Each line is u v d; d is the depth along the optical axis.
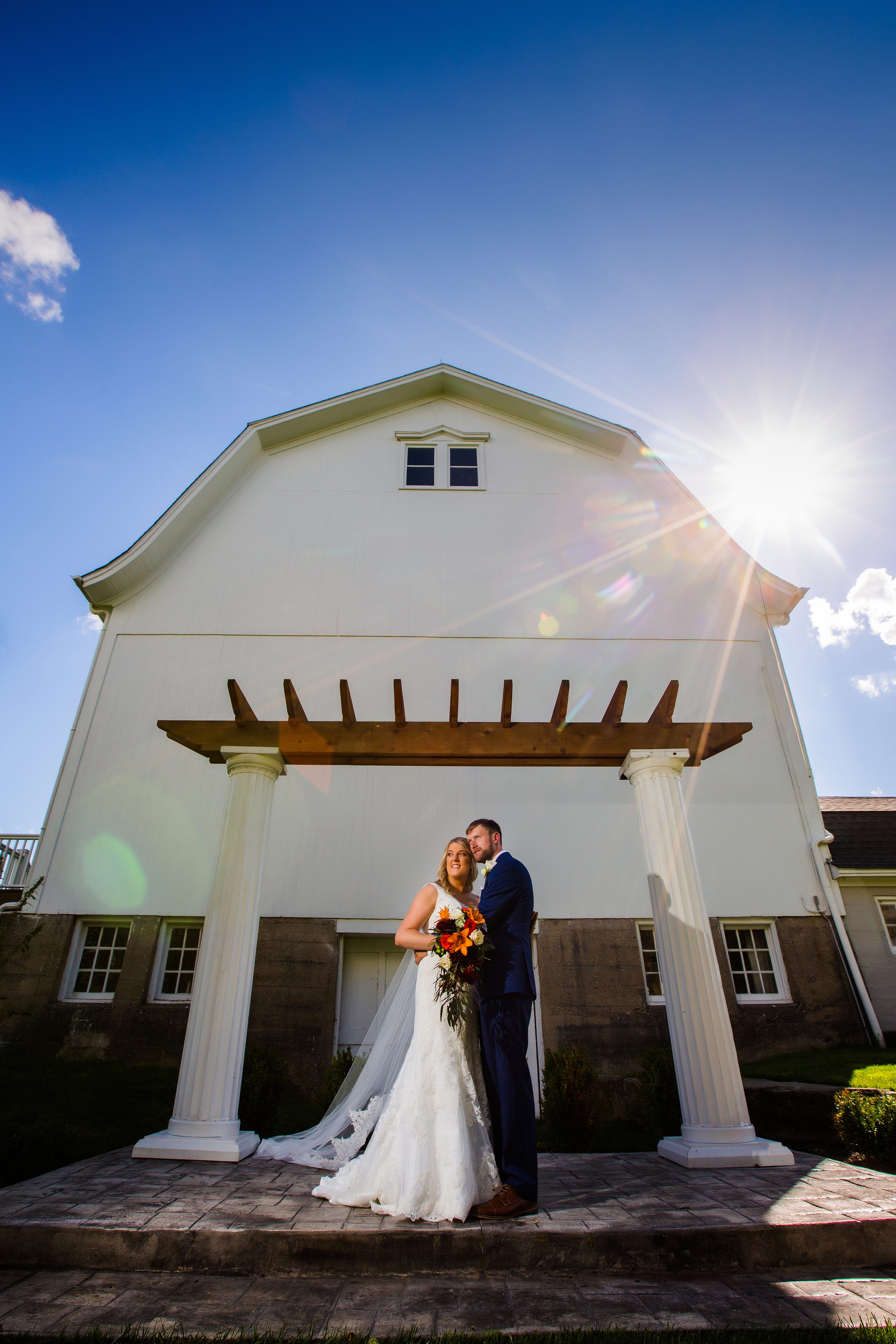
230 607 10.21
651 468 11.34
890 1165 4.37
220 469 10.93
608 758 5.62
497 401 12.07
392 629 10.14
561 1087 5.74
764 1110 6.10
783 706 9.88
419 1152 3.19
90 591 9.94
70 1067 7.30
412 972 4.24
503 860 3.76
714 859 8.92
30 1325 2.42
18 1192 3.57
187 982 8.27
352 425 11.95
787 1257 3.01
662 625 10.38
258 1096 5.52
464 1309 2.57
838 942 8.62
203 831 8.75
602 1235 2.98
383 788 9.05
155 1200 3.44
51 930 8.25
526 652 10.07
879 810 11.01
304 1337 2.31
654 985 8.42
